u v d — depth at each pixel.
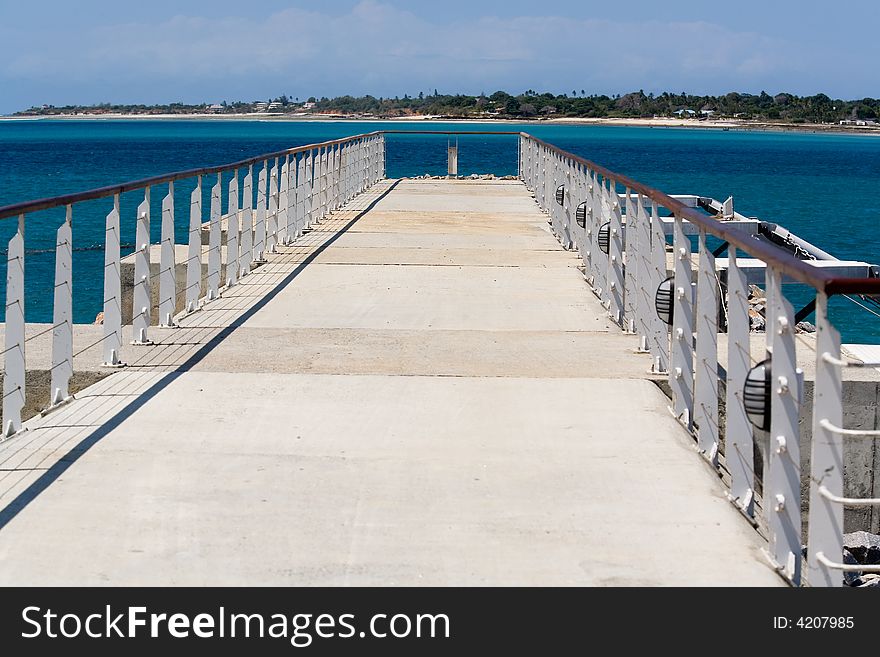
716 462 5.98
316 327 9.38
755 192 48.56
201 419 6.61
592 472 5.78
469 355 8.38
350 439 6.27
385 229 16.41
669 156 91.00
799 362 7.93
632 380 7.59
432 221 17.53
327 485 5.55
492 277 12.18
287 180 14.55
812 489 4.14
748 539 4.95
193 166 67.94
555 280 12.02
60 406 6.86
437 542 4.89
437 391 7.29
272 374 7.68
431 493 5.46
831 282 3.82
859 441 7.64
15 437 6.23
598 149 105.62
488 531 5.01
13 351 6.20
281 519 5.11
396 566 4.65
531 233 16.08
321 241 15.01
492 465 5.88
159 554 4.72
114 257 7.83
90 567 4.60
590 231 11.97
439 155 75.44
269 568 4.61
